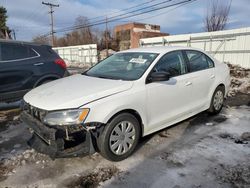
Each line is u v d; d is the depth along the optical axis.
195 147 3.50
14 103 6.44
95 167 2.99
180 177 2.75
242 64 13.83
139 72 3.48
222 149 3.43
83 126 2.74
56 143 2.72
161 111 3.58
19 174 2.86
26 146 3.65
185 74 4.02
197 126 4.36
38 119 2.96
